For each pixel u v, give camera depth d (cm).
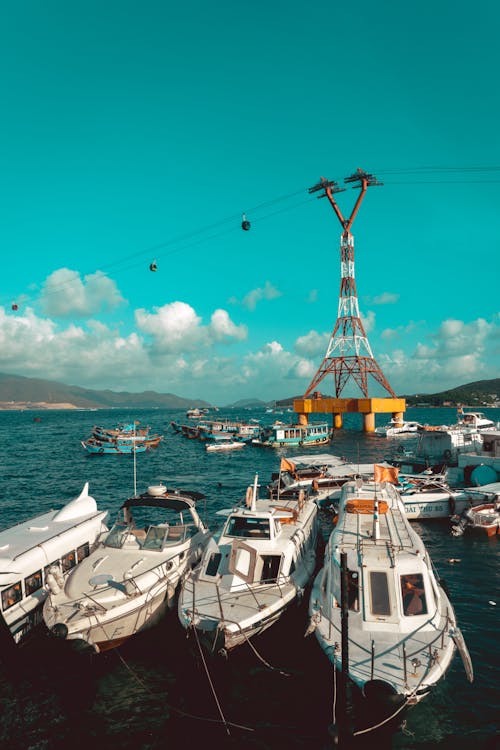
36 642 1708
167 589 1761
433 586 1625
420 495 3256
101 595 1641
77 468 6238
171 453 8006
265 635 1631
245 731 1307
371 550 1675
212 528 2973
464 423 5903
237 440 9419
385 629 1441
